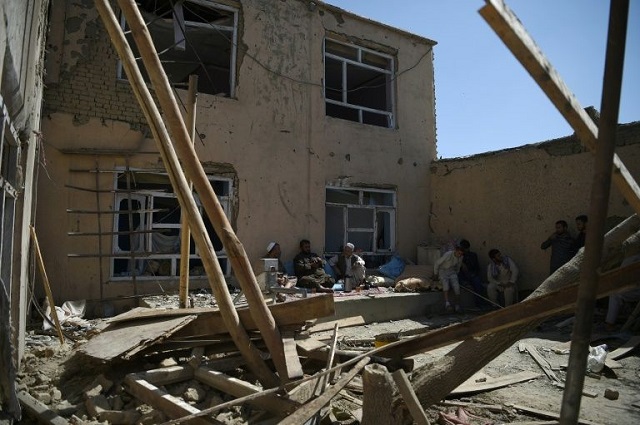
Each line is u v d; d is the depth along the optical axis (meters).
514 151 9.84
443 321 8.22
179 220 8.88
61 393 3.61
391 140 11.31
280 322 3.57
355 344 6.12
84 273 7.64
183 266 4.89
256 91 9.53
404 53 11.80
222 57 11.68
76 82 7.84
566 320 7.48
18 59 3.16
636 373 4.88
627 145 7.98
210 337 4.10
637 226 2.94
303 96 10.12
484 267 10.32
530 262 9.41
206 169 8.89
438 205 11.54
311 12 10.41
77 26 7.93
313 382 3.04
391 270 10.37
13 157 3.88
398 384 2.56
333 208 10.66
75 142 7.75
